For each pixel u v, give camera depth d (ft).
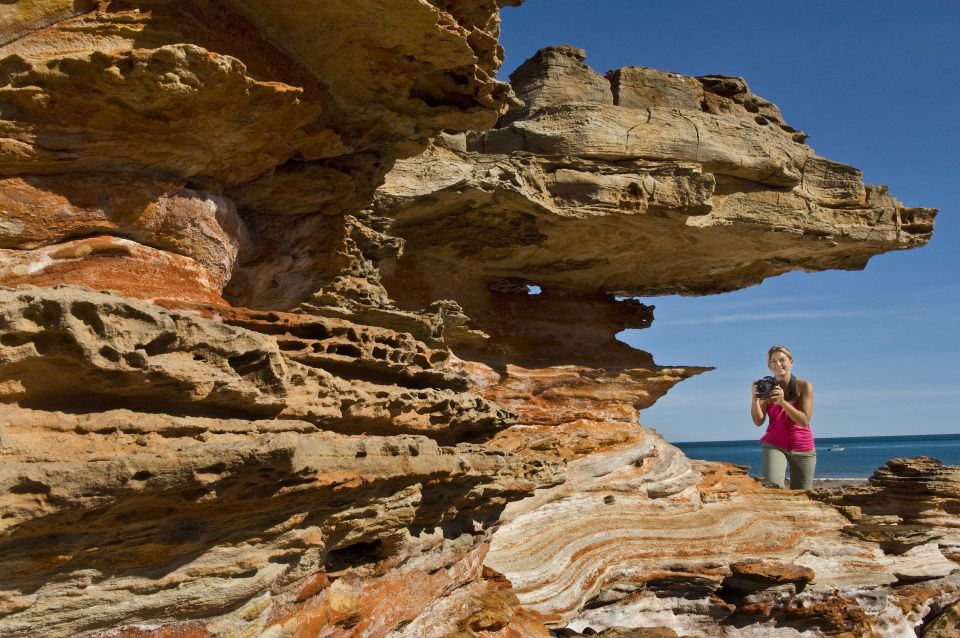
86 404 18.78
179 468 18.19
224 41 26.84
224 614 21.30
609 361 68.18
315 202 34.45
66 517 16.81
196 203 27.68
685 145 58.23
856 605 53.06
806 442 67.92
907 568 59.21
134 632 19.24
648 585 49.70
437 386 32.40
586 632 45.70
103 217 25.32
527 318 67.00
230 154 28.17
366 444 24.54
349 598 26.40
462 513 33.01
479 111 33.96
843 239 64.23
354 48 29.89
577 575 45.91
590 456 56.18
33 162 23.66
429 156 51.08
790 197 62.34
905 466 65.77
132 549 18.66
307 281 37.76
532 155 54.65
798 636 51.03
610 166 56.29
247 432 20.88
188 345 20.02
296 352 25.50
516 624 34.91
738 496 61.72
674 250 63.57
